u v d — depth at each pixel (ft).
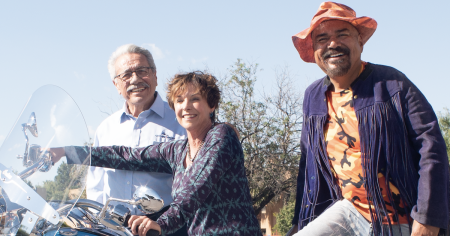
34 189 5.41
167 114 9.93
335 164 7.66
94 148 8.75
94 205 6.90
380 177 7.13
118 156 8.63
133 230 5.70
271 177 53.88
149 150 8.44
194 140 7.45
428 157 6.61
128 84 9.70
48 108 6.01
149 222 5.69
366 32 7.73
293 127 55.93
